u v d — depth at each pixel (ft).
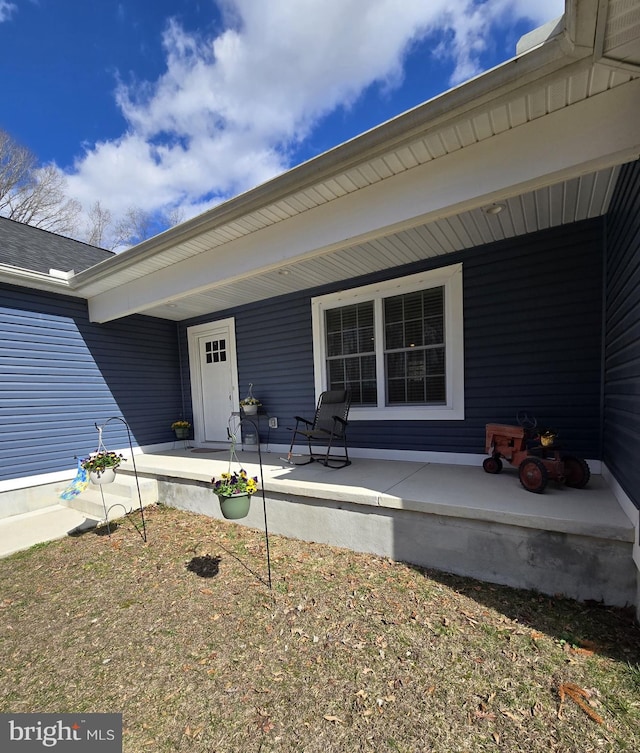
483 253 12.55
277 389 18.25
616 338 9.00
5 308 14.99
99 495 15.39
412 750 4.61
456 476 11.48
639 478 6.55
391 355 14.80
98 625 7.51
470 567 8.55
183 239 11.56
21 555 11.11
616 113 6.16
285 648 6.53
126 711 5.38
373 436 15.16
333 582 8.56
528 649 6.17
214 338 20.84
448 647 6.31
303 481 11.56
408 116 6.85
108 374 18.74
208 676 5.98
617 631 6.51
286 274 14.46
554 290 11.53
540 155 6.79
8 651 6.84
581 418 11.28
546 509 8.08
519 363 12.12
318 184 8.64
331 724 5.00
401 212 8.34
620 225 8.54
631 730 4.72
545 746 4.57
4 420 14.85
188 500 14.51
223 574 9.30
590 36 4.90
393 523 9.53
